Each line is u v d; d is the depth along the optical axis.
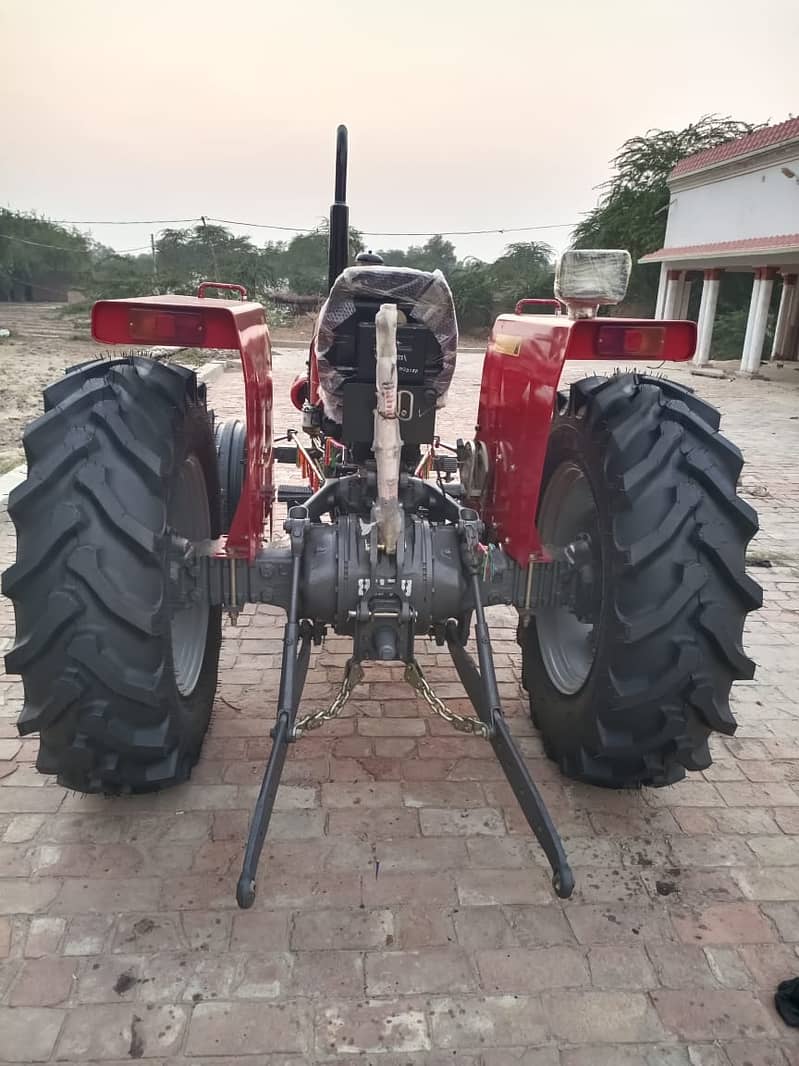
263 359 3.05
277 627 4.43
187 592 2.84
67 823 2.79
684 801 3.06
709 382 18.64
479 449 3.59
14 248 44.81
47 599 2.29
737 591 2.55
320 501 3.10
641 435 2.60
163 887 2.52
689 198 22.22
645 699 2.54
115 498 2.31
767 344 26.70
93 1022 2.08
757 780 3.22
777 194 18.38
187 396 2.83
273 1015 2.12
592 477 2.78
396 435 2.42
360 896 2.52
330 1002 2.16
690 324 2.61
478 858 2.71
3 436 8.99
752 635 4.65
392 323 2.29
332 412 3.33
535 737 3.45
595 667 2.77
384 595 2.71
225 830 2.79
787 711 3.78
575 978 2.27
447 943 2.36
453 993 2.20
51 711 2.34
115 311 2.44
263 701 3.65
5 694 3.56
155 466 2.41
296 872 2.61
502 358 3.30
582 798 3.05
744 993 2.25
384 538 2.58
